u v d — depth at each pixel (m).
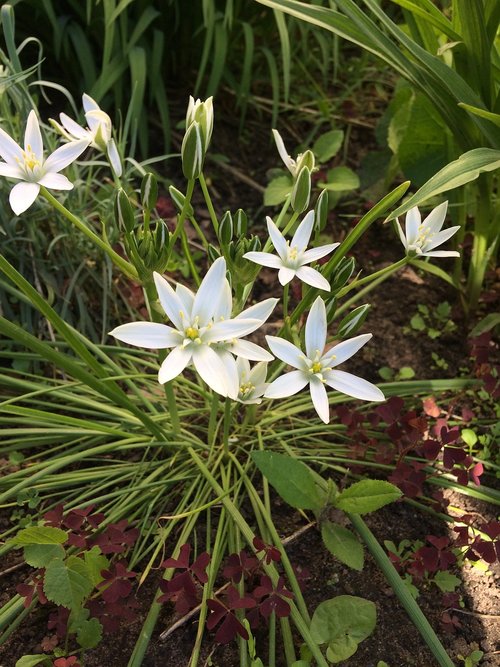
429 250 0.21
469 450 0.27
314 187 0.37
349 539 0.22
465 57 0.26
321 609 0.20
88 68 0.36
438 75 0.25
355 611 0.20
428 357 0.31
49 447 0.26
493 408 0.29
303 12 0.25
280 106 0.43
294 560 0.23
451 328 0.32
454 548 0.24
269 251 0.23
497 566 0.24
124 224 0.18
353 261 0.20
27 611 0.20
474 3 0.24
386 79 0.45
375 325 0.32
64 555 0.20
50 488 0.24
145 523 0.23
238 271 0.20
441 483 0.25
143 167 0.36
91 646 0.20
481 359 0.28
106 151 0.20
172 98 0.42
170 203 0.35
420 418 0.24
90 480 0.24
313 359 0.19
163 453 0.26
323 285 0.19
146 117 0.38
